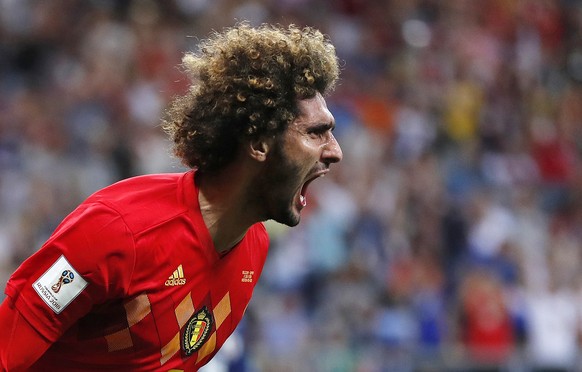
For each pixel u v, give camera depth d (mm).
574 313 30156
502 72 42969
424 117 39062
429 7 43938
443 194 34250
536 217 35844
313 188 32094
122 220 9352
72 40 36688
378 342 26141
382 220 32500
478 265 31172
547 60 44969
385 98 38781
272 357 23375
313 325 27172
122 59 35625
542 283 31578
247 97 9555
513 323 28109
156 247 9492
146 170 32312
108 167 32031
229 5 39594
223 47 9773
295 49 9664
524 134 40750
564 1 46938
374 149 35594
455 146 38344
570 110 43031
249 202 9891
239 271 10352
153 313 9656
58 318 9375
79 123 33156
